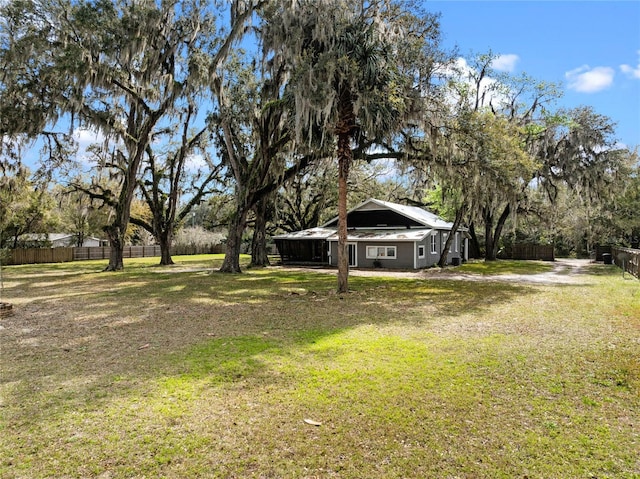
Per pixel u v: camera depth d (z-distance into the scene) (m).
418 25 13.36
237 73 16.61
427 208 32.06
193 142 24.09
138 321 8.05
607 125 21.44
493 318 8.13
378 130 11.55
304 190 29.14
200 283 14.94
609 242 29.36
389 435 3.28
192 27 15.88
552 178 23.00
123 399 4.06
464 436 3.26
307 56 11.01
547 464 2.85
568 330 6.97
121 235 21.06
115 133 17.72
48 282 15.71
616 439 3.21
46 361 5.38
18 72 13.70
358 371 4.87
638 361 5.14
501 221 28.34
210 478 2.71
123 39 13.80
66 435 3.31
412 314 8.66
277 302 10.42
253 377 4.68
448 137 13.91
